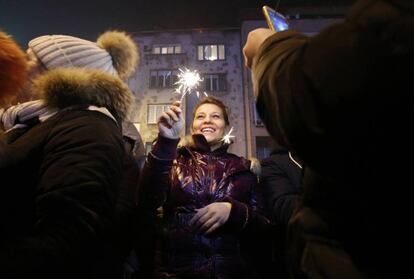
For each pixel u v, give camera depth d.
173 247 1.92
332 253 0.72
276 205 2.08
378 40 0.54
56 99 1.22
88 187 0.90
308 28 15.98
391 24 0.54
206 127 2.58
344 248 0.71
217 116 2.63
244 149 15.05
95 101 1.25
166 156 1.86
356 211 0.68
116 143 1.09
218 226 1.78
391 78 0.53
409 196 0.59
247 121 15.12
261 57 0.81
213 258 1.87
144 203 1.84
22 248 0.77
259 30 0.98
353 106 0.57
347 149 0.61
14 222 0.96
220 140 2.55
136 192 1.66
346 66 0.56
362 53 0.55
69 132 1.01
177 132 1.88
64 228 0.83
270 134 0.82
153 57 16.62
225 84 16.11
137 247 2.05
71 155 0.95
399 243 0.62
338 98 0.57
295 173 2.19
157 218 2.06
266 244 2.10
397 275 0.62
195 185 2.08
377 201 0.63
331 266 0.71
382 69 0.54
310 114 0.62
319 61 0.60
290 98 0.65
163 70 16.44
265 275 2.07
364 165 0.61
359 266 0.67
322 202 0.77
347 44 0.57
